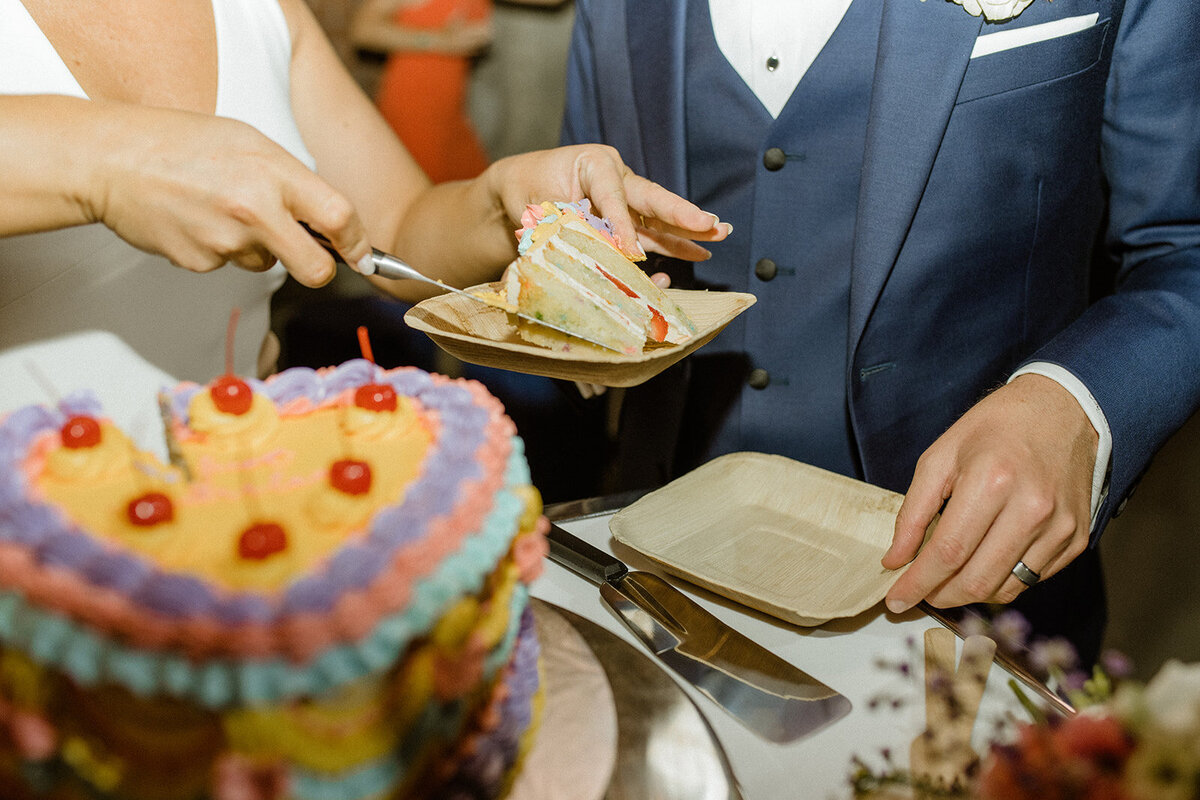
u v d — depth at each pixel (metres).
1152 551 2.70
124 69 1.70
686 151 2.24
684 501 1.69
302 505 0.99
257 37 1.97
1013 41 1.87
